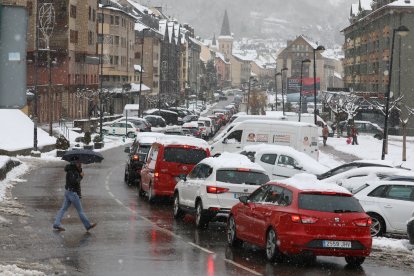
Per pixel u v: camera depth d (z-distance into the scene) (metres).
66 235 16.94
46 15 79.12
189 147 24.44
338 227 13.44
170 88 157.88
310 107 126.12
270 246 14.00
